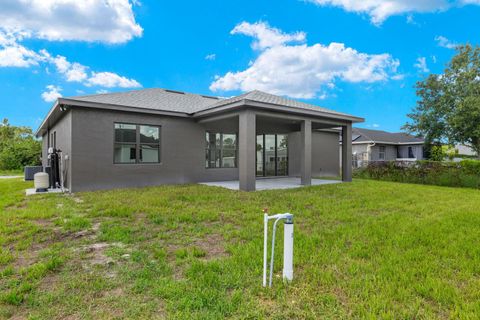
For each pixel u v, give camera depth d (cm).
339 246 371
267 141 1373
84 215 539
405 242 388
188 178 1101
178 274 290
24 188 996
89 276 282
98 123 898
